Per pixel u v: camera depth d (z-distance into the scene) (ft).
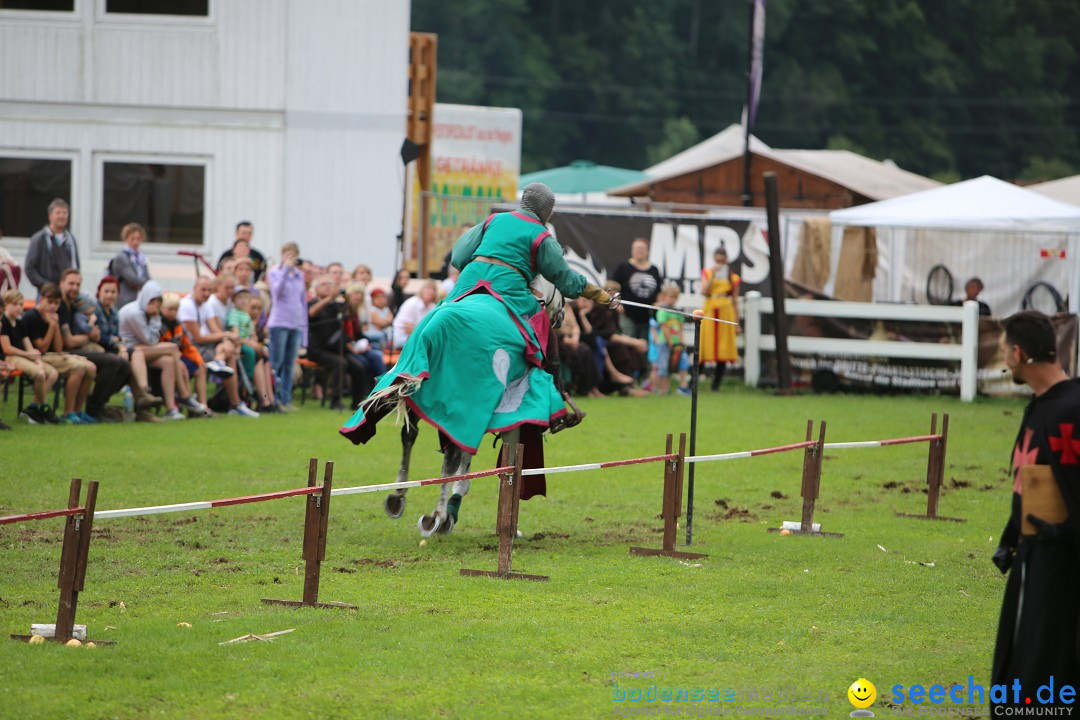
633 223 158.20
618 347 138.72
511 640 48.57
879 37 552.41
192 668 44.24
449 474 68.33
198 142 152.56
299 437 100.42
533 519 74.74
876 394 147.95
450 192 202.80
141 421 106.01
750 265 158.20
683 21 538.06
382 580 58.54
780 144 525.34
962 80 556.51
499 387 65.36
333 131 153.89
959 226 158.40
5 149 151.23
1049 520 36.86
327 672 44.19
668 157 473.26
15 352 100.99
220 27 151.64
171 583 57.00
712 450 100.89
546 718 40.32
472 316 65.57
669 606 54.65
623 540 69.21
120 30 150.82
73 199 151.84
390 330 127.85
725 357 146.10
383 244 155.74
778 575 61.31
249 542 65.87
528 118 473.26
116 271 115.24
